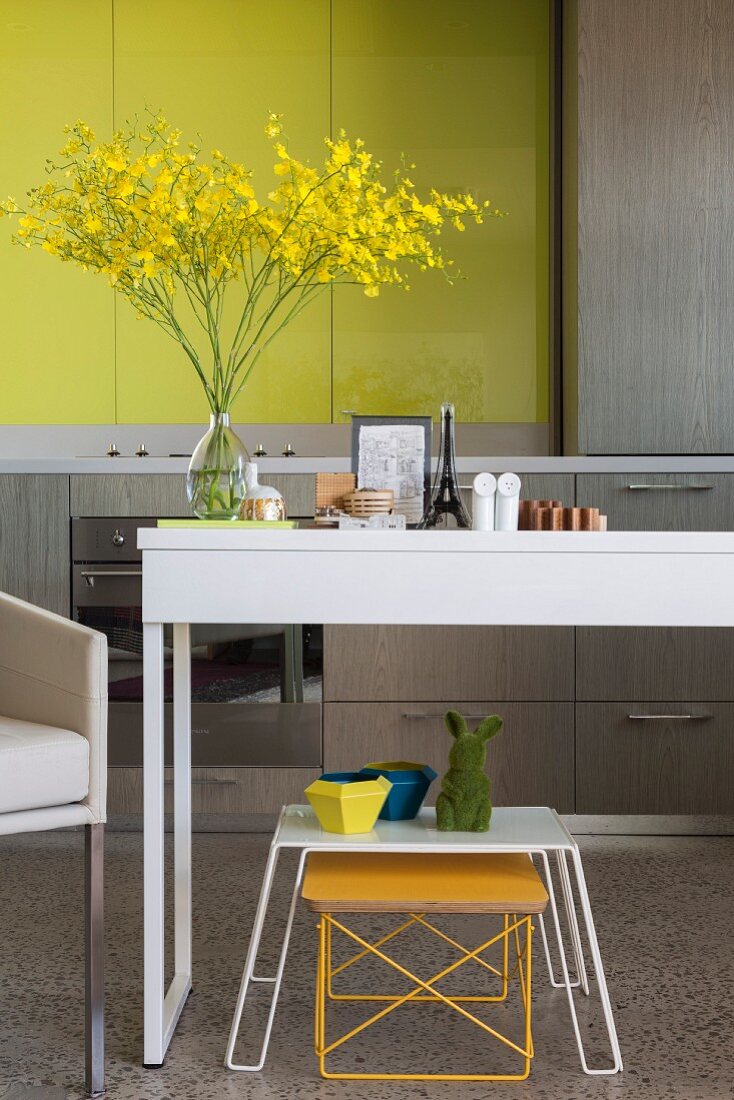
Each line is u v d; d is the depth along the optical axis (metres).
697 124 3.65
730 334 3.66
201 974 2.32
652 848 3.35
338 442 4.28
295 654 3.48
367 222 2.09
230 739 3.49
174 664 2.24
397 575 1.85
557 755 3.47
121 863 3.16
